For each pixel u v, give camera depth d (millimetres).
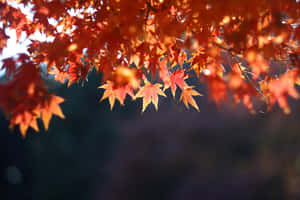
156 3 1436
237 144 8961
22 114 1288
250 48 1305
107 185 10570
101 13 1625
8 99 1200
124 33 1123
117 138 11984
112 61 1662
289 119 7562
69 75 1965
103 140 12406
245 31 1279
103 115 13227
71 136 12859
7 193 10625
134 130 11742
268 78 1731
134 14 1098
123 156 10953
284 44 1465
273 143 8242
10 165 11086
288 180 7461
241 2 1094
